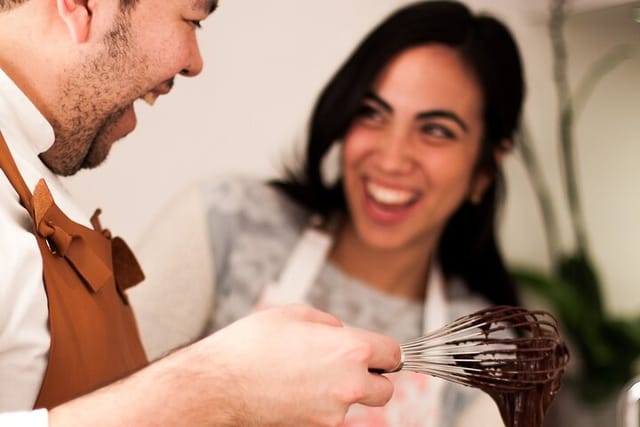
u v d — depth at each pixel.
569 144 2.10
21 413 0.76
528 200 2.06
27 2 1.01
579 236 2.14
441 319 1.96
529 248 2.08
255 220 1.80
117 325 1.08
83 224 1.09
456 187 1.95
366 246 1.89
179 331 1.71
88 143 1.11
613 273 2.19
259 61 1.77
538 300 2.08
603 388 2.16
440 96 1.89
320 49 1.82
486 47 1.94
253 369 0.82
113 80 1.07
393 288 1.92
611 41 2.12
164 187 1.69
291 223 1.83
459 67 1.91
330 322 0.91
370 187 1.88
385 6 1.85
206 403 0.80
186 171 1.72
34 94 1.03
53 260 0.95
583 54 2.09
